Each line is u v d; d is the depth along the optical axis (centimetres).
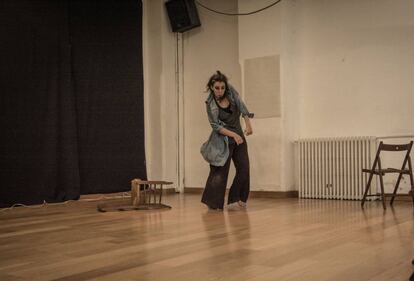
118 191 689
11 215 473
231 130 480
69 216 452
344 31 633
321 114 650
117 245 286
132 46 711
